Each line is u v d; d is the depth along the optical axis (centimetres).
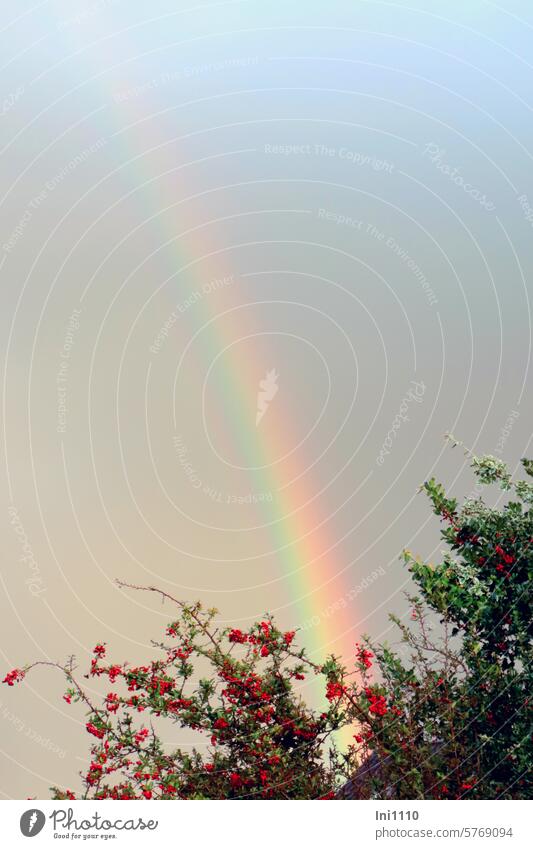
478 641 587
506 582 608
